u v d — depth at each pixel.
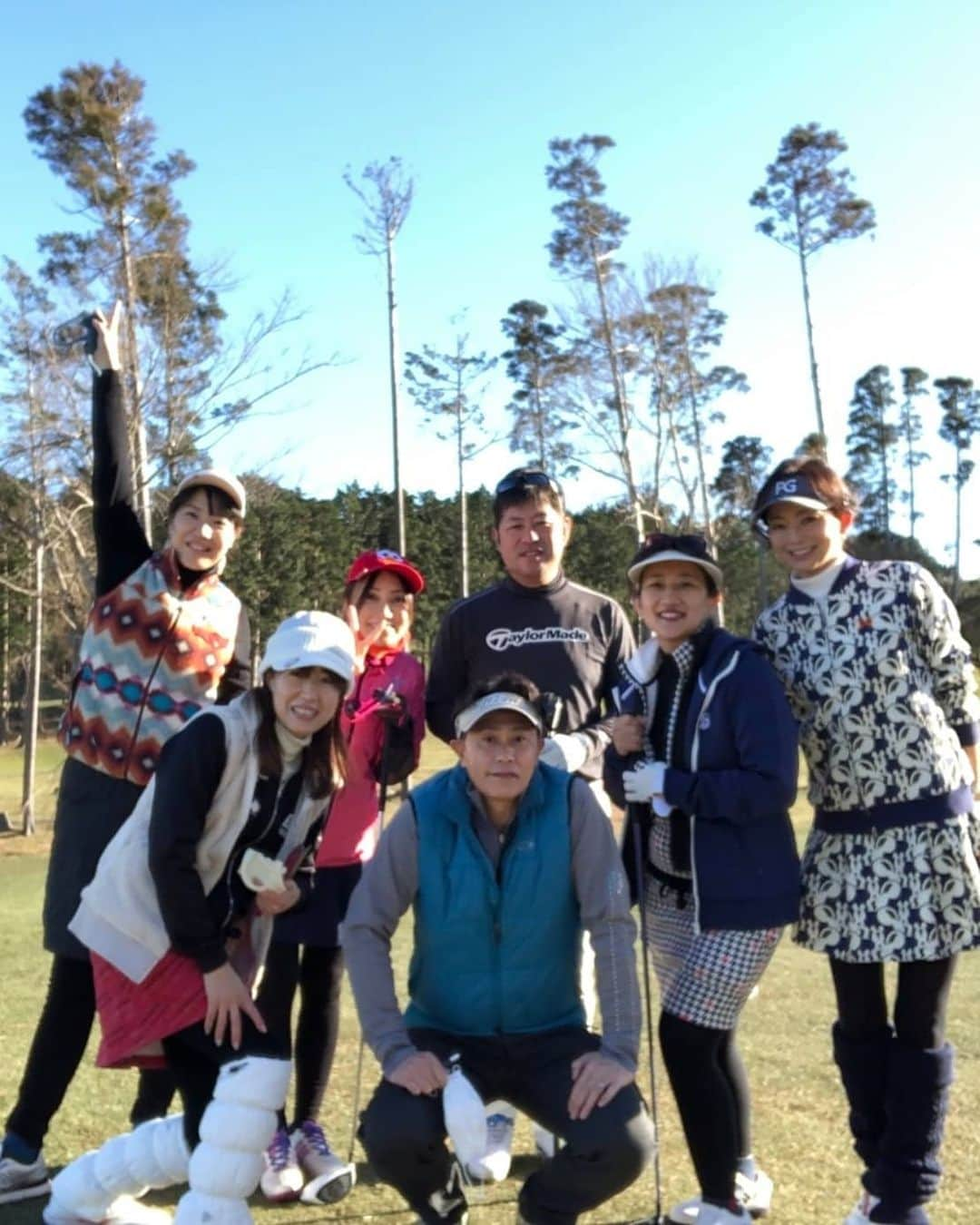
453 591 50.34
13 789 29.72
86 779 3.69
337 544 48.81
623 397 31.95
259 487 21.48
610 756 3.60
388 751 4.06
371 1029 3.08
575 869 3.19
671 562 3.39
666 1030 3.26
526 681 3.23
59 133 19.91
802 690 3.42
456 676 4.30
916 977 3.33
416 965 3.28
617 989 3.09
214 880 3.16
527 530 4.17
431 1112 2.97
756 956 3.24
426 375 35.06
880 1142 3.35
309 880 3.38
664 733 3.47
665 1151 3.97
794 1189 3.59
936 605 3.41
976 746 3.56
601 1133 2.91
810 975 6.59
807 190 32.56
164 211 20.02
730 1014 3.23
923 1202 3.24
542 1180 3.01
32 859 18.33
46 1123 3.66
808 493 3.43
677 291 31.78
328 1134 4.14
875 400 54.03
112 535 3.99
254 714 3.14
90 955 3.48
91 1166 3.26
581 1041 3.18
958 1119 4.11
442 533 52.28
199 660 3.76
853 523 3.61
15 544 24.55
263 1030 3.11
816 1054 4.95
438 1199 3.06
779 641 3.52
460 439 36.41
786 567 3.57
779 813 3.26
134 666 3.71
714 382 33.91
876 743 3.32
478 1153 2.79
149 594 3.76
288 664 3.10
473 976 3.18
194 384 19.69
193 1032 3.07
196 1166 2.92
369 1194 3.66
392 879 3.22
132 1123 3.99
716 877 3.24
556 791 3.23
